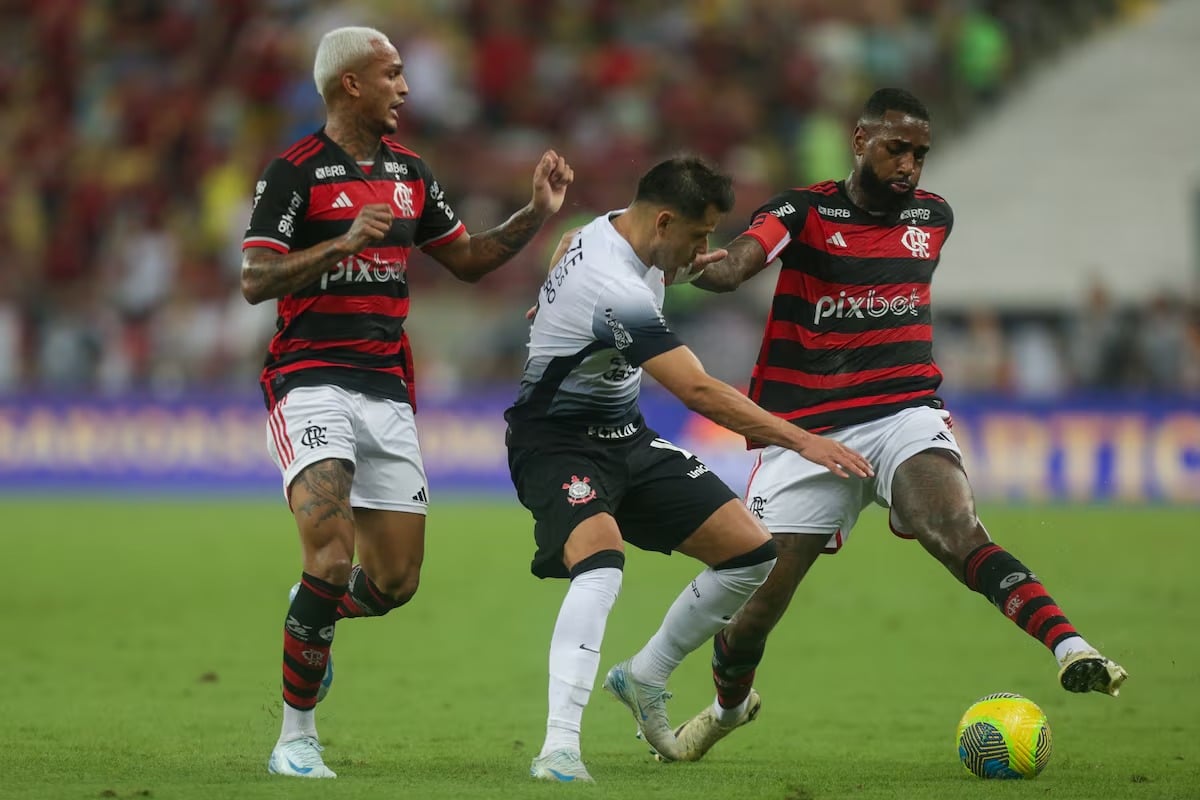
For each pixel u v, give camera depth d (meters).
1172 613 37.72
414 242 22.73
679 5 89.88
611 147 80.31
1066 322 76.00
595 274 19.38
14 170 86.69
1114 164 88.62
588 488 19.70
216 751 21.86
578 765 19.02
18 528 60.00
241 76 86.50
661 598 42.75
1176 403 65.75
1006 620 38.09
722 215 19.58
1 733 23.42
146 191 82.88
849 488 22.44
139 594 42.69
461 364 73.19
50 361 75.75
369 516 21.36
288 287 19.80
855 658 32.62
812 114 84.81
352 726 24.83
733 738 24.08
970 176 88.81
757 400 23.19
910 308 22.75
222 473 73.38
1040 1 99.19
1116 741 23.16
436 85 81.06
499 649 34.00
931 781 19.56
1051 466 66.56
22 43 95.44
